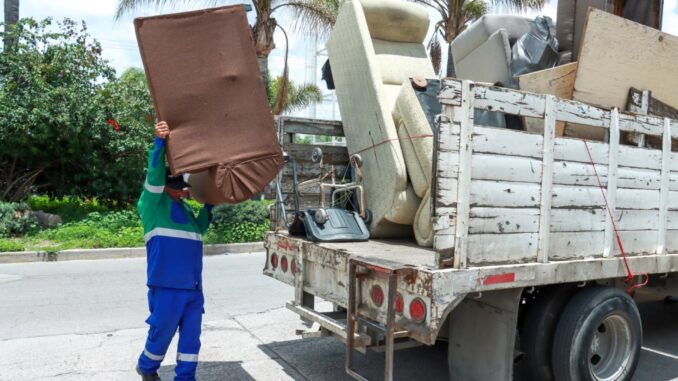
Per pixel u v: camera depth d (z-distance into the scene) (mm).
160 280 3924
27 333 5820
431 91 5141
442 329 4207
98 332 5891
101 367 4859
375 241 5184
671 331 6430
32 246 10984
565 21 6117
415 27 6289
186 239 4020
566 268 3941
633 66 5133
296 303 4805
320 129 6051
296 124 5914
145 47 3799
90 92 14086
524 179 3750
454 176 3441
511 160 3689
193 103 3826
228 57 3916
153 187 3904
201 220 4191
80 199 15961
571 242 4027
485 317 3873
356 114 5652
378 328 3721
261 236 12781
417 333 3457
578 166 4043
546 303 4148
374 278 3844
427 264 3730
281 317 6625
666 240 4719
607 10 5793
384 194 5191
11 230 12008
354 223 5145
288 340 5766
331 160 6094
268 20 15125
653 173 4578
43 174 14492
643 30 5078
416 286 3469
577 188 4051
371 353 5449
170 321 3953
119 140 14156
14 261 10289
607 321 4371
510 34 6141
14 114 12531
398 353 5500
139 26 3805
